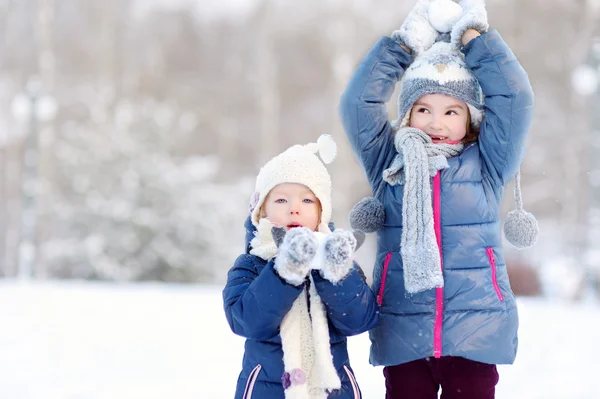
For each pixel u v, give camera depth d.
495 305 3.91
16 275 33.75
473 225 4.01
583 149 31.39
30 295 12.60
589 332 8.84
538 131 34.56
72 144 24.27
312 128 46.31
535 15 36.03
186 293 13.18
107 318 10.19
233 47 48.97
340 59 33.47
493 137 4.07
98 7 42.03
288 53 47.38
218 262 23.22
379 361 4.02
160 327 9.48
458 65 4.12
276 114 40.31
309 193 3.82
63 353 7.86
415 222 3.89
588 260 23.25
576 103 32.28
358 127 4.31
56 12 41.88
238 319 3.61
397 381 4.06
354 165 34.47
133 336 8.87
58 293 12.94
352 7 36.03
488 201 4.09
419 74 4.15
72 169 23.70
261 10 42.94
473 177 4.08
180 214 22.53
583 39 33.84
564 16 35.78
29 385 6.54
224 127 46.72
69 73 41.72
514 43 35.16
